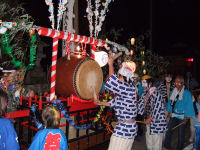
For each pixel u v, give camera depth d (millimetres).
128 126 2791
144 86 3686
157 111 3580
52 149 2027
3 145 1935
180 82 4254
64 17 4656
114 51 3859
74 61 2969
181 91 4270
